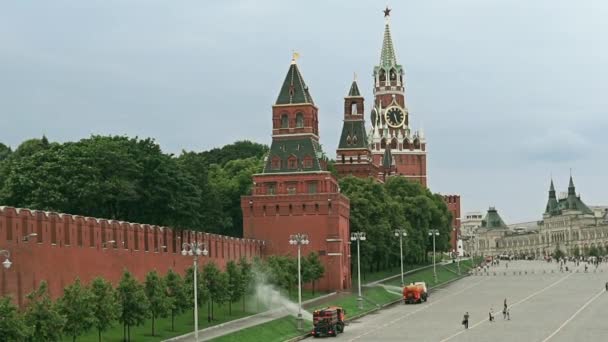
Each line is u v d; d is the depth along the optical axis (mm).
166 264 152750
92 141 177375
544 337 133375
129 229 140000
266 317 148750
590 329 142000
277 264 173000
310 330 143750
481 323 154000
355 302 180250
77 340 114250
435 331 143000
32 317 94625
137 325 120250
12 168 170250
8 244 107438
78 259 123875
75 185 162250
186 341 118312
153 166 171250
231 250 183125
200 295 136375
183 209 170750
